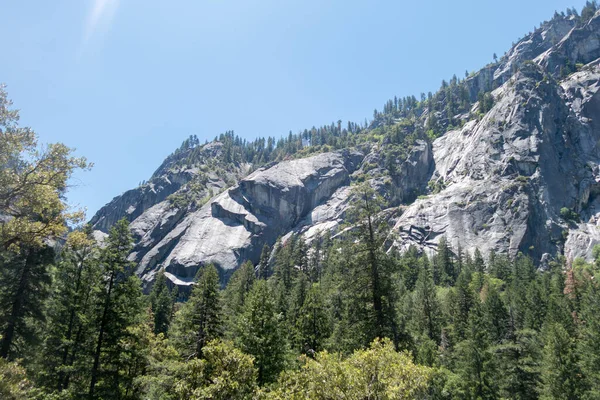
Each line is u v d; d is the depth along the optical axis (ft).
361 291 86.38
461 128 593.83
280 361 95.55
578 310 194.08
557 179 407.03
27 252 94.17
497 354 133.08
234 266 448.65
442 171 528.22
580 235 352.08
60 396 82.23
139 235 571.69
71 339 100.42
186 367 67.46
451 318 196.44
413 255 319.06
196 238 490.08
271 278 271.90
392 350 52.34
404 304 189.16
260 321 100.12
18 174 61.93
